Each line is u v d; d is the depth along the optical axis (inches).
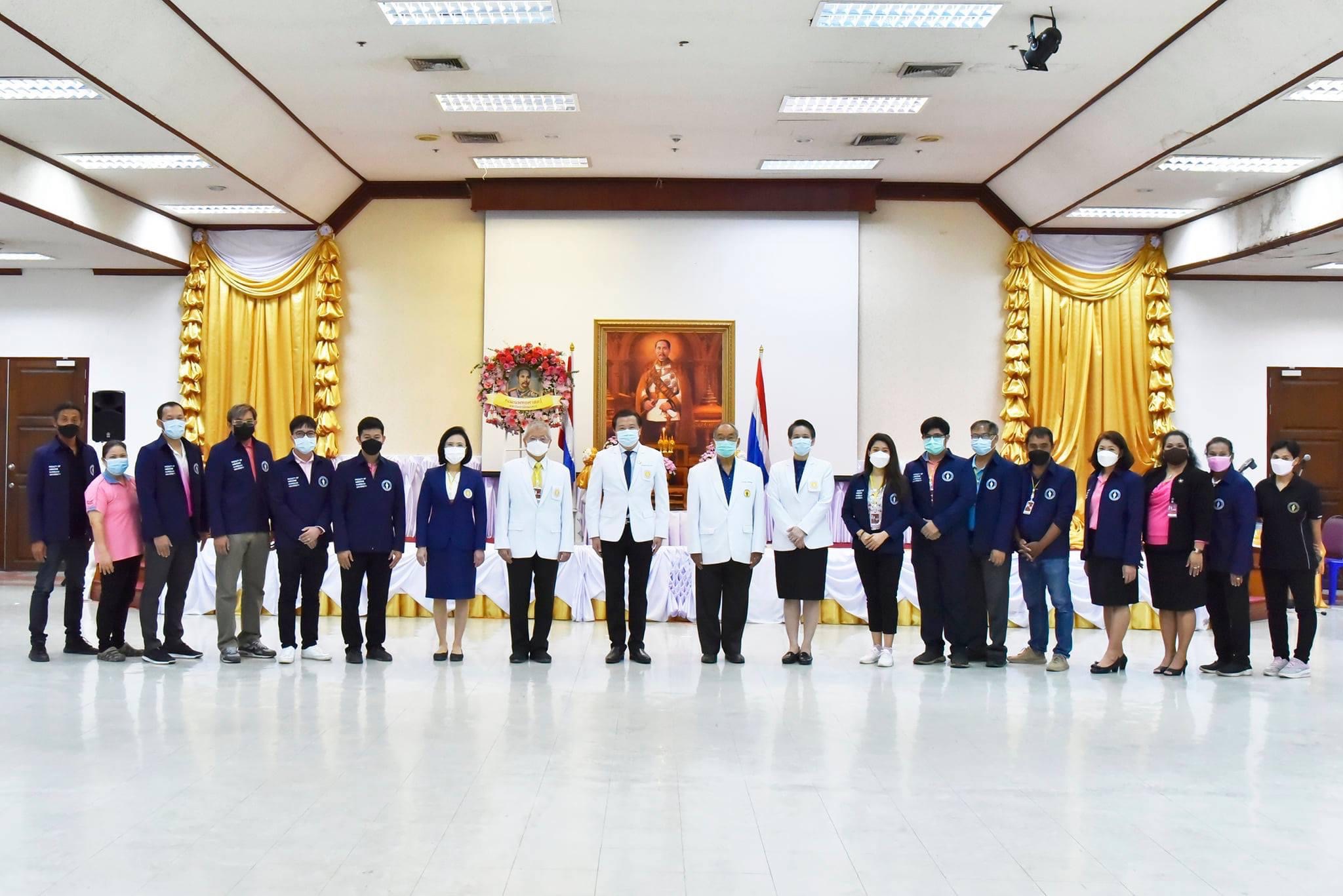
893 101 383.6
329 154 450.0
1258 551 442.6
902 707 252.1
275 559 391.5
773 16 309.9
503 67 351.3
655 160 462.9
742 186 491.8
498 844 156.4
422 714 238.4
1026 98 376.5
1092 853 155.6
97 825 163.2
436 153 452.1
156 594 301.1
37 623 304.0
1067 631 309.0
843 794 182.1
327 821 165.6
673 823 166.6
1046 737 224.8
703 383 494.9
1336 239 414.0
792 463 313.9
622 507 306.3
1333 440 514.6
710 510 308.5
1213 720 242.7
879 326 504.4
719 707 249.0
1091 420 501.4
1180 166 402.6
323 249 499.5
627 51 337.4
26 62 299.0
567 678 283.4
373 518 302.7
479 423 502.3
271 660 308.3
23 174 381.7
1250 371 514.9
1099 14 303.0
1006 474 309.6
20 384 518.6
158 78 327.3
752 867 148.3
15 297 517.0
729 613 309.6
